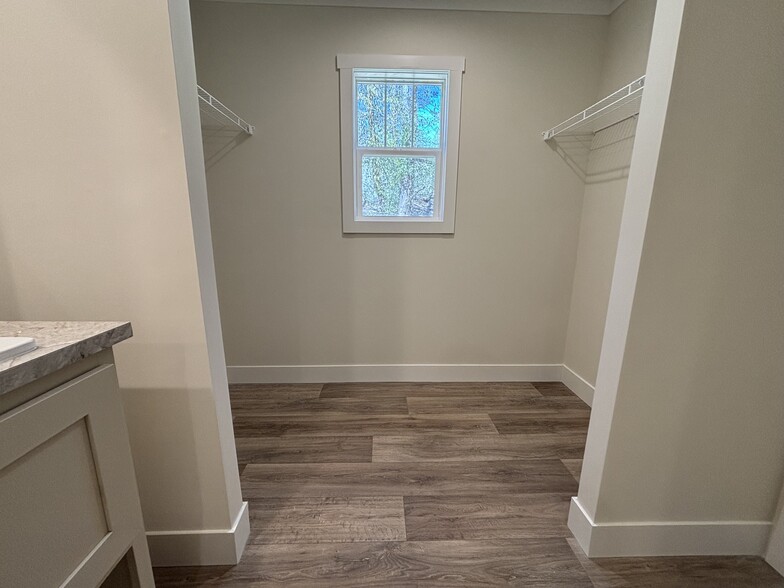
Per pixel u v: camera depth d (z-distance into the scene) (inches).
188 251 36.9
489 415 82.9
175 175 35.2
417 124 89.6
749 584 43.6
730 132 35.1
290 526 51.6
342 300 95.5
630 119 72.3
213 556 45.4
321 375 99.0
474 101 85.2
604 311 82.0
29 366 19.7
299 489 59.1
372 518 53.1
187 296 38.1
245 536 48.7
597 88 85.4
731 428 42.9
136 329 38.7
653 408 42.1
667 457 43.9
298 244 91.8
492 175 89.1
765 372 41.2
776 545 45.4
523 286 95.7
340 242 92.1
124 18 32.1
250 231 90.6
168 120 34.1
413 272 94.3
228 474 44.7
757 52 33.5
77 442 23.9
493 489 59.4
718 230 37.4
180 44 34.2
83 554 24.6
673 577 44.4
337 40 81.4
